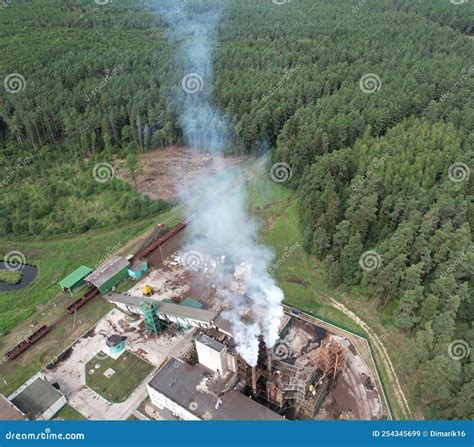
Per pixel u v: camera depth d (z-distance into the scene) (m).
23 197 98.25
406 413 57.09
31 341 68.62
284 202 95.94
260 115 107.88
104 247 87.88
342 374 62.22
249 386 58.06
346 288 74.12
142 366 64.62
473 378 52.94
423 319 62.31
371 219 75.62
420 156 83.88
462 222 71.38
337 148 98.75
